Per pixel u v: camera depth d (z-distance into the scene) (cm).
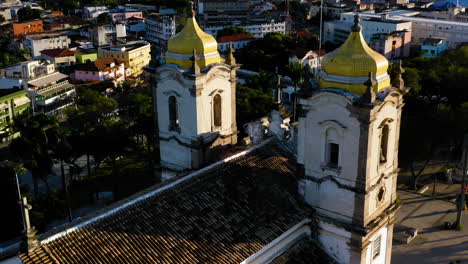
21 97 15738
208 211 4725
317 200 5103
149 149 12031
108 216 4331
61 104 17062
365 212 4816
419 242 8506
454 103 14412
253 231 4678
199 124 5859
